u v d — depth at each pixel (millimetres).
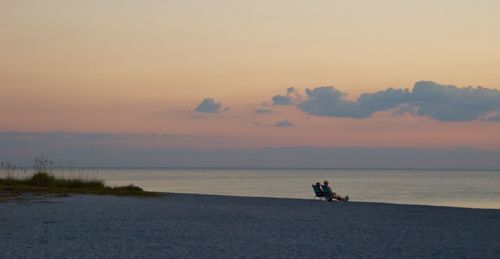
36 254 13117
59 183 37750
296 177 153375
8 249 13797
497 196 57406
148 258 12828
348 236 16766
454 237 16688
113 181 92750
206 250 14000
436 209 26797
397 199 50875
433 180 127562
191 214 23078
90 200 29172
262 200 32375
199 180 110375
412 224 20234
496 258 13109
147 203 28328
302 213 24203
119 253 13414
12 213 22297
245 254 13469
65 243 14852
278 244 15078
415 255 13469
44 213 22406
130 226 18719
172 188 68125
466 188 79562
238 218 21766
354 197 54125
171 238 16062
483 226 19688
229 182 98625
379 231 18047
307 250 14109
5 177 37938
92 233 16875
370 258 13023
